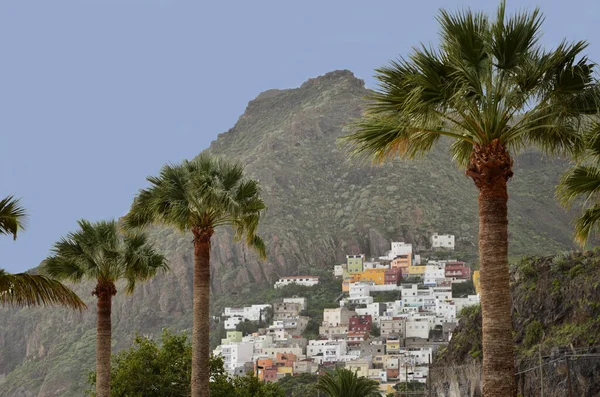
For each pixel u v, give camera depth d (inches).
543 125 1109.1
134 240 2273.6
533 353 2790.4
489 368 1051.3
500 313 1063.0
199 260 1871.3
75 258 2225.6
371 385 3494.1
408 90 1109.7
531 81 1085.1
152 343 3213.6
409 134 1159.0
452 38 1090.1
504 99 1101.7
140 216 2036.2
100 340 2213.3
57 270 2239.2
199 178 1865.2
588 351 2461.9
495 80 1102.4
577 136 1178.6
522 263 3307.1
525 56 1080.2
